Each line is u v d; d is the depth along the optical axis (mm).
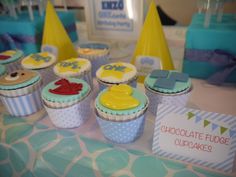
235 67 324
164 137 234
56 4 512
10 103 301
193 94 324
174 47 429
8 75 307
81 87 279
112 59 413
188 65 356
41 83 312
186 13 452
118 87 257
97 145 261
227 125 206
